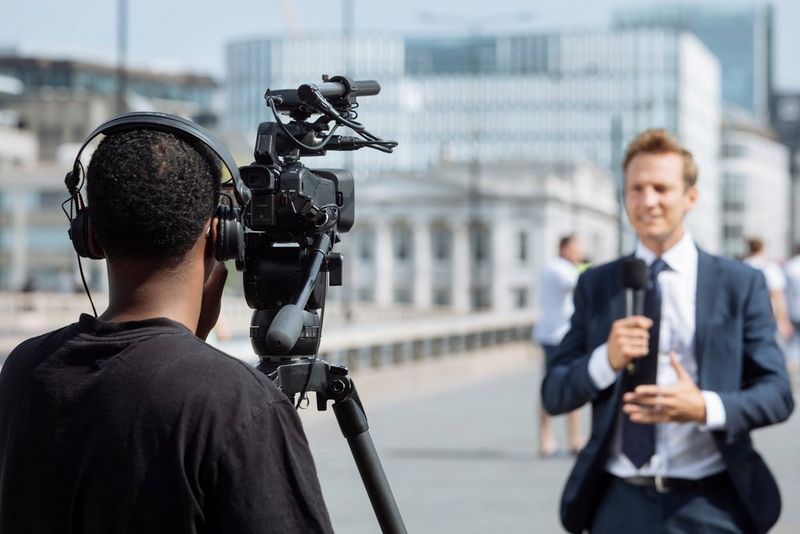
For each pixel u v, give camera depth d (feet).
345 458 38.45
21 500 7.12
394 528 8.66
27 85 446.60
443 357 78.79
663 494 13.89
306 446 6.84
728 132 551.59
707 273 14.28
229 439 6.61
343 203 8.63
